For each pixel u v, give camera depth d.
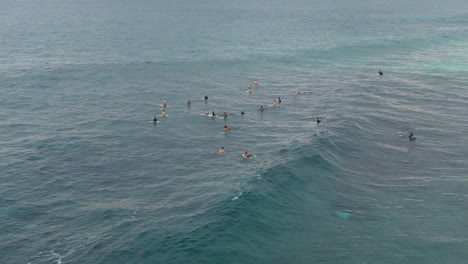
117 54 128.88
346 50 138.00
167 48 139.38
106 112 79.81
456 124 72.62
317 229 42.47
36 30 178.75
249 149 62.66
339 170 55.19
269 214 44.34
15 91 91.69
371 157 59.44
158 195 49.41
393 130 69.50
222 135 68.94
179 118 77.00
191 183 52.06
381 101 84.69
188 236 40.16
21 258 38.62
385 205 47.41
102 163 58.69
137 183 52.84
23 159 59.69
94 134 69.25
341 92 91.75
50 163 58.59
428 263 37.81
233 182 51.00
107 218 44.62
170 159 59.91
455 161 58.69
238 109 82.00
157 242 39.66
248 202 45.78
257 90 94.44
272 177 51.75
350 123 71.50
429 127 71.06
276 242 40.19
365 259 38.16
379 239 41.16
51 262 37.97
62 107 82.31
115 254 38.50
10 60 119.50
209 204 45.81
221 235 40.28
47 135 68.50
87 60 120.56
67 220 44.69
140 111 80.50
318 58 127.06
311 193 49.25
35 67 111.69
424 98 87.06
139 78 103.44
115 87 95.81
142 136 68.69
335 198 48.50
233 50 137.38
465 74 106.56
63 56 125.44
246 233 40.97
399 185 51.94
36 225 43.94
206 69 113.12
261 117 77.38
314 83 99.88
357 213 45.62
